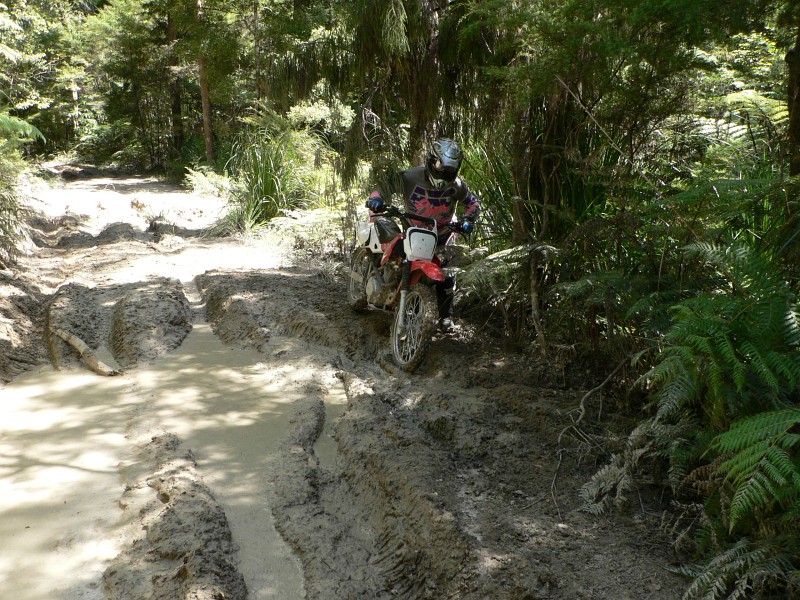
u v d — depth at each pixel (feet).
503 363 16.16
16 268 24.82
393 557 9.98
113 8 84.12
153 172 81.87
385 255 17.25
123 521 10.57
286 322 19.08
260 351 17.83
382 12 19.53
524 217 17.24
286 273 24.49
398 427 13.10
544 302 16.67
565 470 11.64
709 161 14.84
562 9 12.98
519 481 11.31
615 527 9.99
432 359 16.51
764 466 7.96
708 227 12.00
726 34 13.02
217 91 60.18
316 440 13.38
